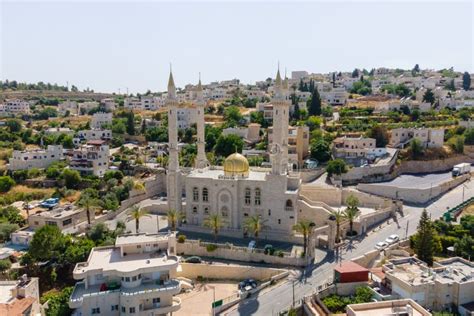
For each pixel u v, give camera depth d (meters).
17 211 142.12
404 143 188.38
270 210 120.50
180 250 111.69
